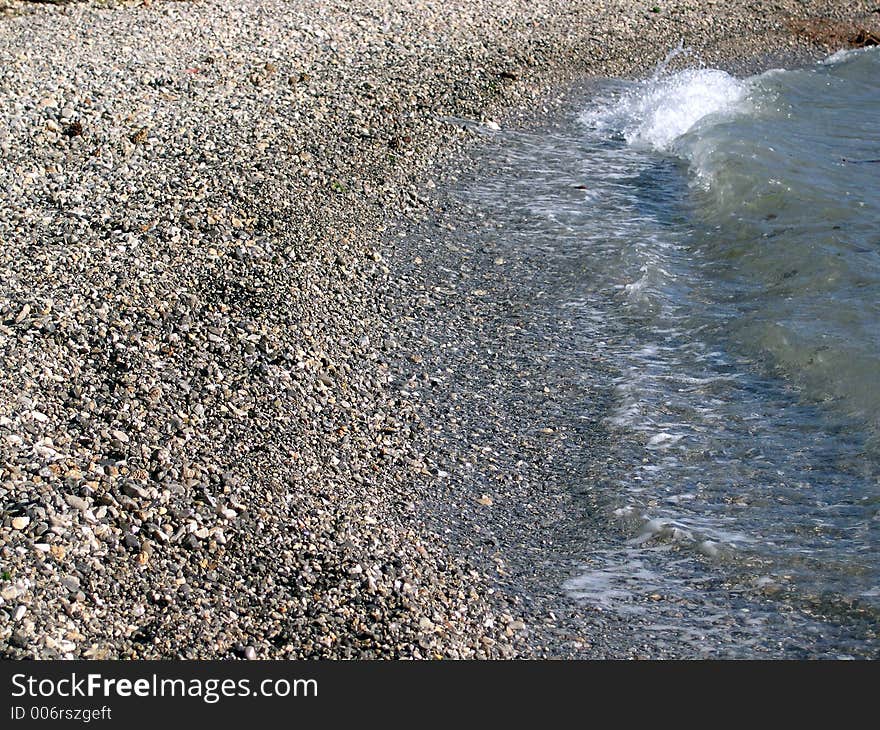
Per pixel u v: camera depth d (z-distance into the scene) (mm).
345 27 19250
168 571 6832
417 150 14547
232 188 12414
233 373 9141
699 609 7266
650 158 15312
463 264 11883
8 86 14602
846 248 12031
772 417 9359
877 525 8000
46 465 7445
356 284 11125
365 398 9359
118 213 11453
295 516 7621
